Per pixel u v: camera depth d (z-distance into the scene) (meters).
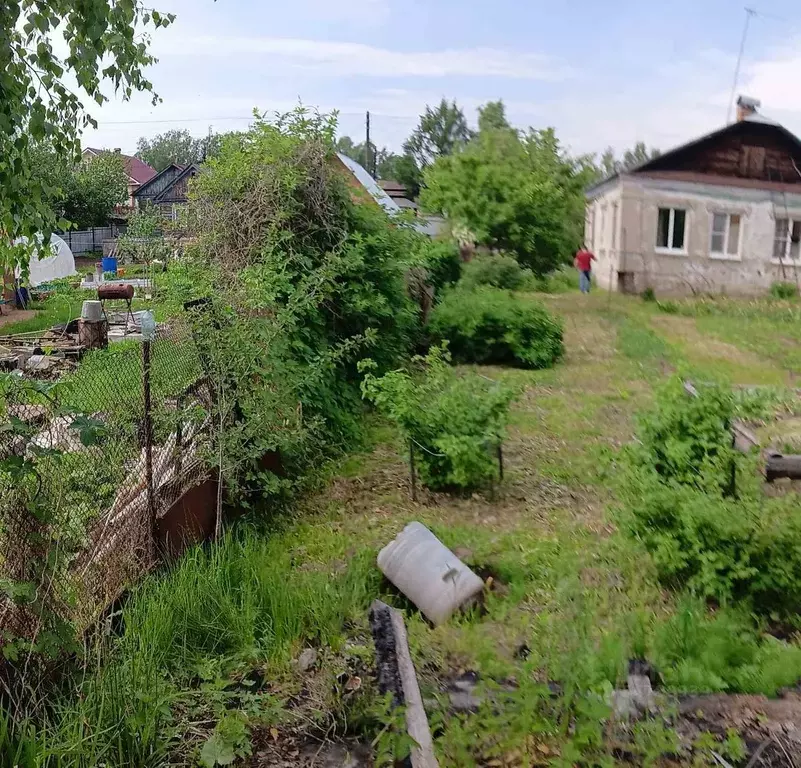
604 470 7.72
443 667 4.18
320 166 9.23
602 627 4.55
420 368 12.34
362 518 6.50
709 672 4.05
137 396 5.29
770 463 6.60
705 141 25.16
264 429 6.13
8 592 3.28
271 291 7.46
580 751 3.25
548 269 26.52
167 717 3.56
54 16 4.41
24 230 4.90
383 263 9.99
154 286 6.86
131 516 4.63
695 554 4.89
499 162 25.16
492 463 7.21
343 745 3.56
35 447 3.43
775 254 25.97
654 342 16.06
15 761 3.04
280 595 4.60
